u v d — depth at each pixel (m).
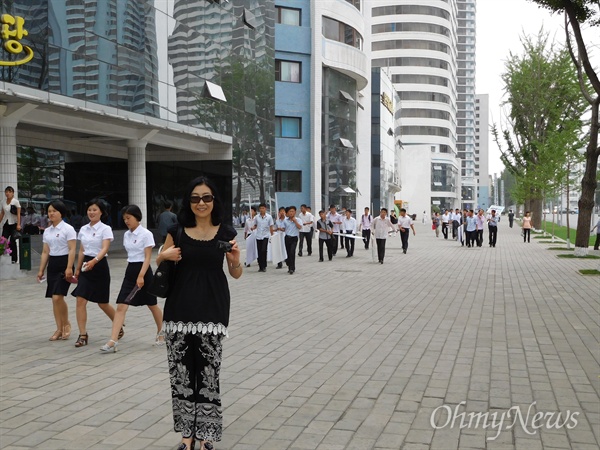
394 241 37.78
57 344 8.35
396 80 113.06
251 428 5.00
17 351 7.91
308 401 5.72
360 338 8.70
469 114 171.62
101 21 19.53
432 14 113.44
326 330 9.30
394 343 8.34
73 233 8.45
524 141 41.00
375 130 66.56
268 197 33.25
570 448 4.56
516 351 7.82
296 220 18.02
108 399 5.83
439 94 114.00
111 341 7.86
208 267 4.57
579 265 20.62
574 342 8.37
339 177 43.09
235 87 29.64
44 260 8.56
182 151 29.61
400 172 89.25
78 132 21.67
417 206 107.44
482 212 31.62
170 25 23.83
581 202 23.81
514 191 51.56
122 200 29.66
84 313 8.28
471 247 31.31
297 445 4.63
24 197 23.12
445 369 6.90
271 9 34.03
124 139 23.47
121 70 20.52
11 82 16.00
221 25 28.27
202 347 4.50
